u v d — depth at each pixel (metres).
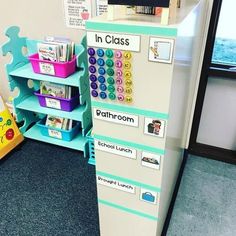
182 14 0.87
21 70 1.81
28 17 1.84
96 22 0.77
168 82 0.78
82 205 1.57
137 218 1.15
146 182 1.02
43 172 1.82
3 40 2.06
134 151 0.96
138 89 0.83
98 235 1.40
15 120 2.05
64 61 1.64
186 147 1.97
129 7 0.83
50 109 1.87
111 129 0.95
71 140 1.98
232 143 1.92
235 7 1.48
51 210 1.54
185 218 1.49
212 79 1.75
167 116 0.84
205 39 1.56
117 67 0.82
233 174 1.79
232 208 1.55
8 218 1.50
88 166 1.87
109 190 1.13
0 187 1.69
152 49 0.74
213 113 1.86
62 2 1.67
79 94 1.77
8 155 1.97
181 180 1.75
